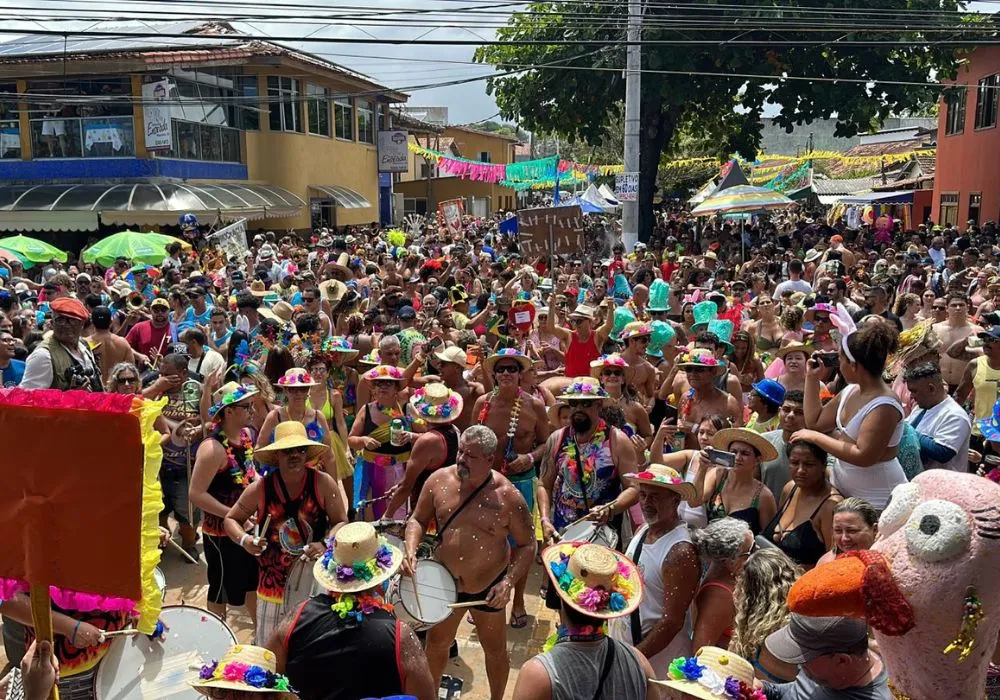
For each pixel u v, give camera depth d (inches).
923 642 100.2
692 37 1000.2
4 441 115.6
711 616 156.3
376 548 144.4
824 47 1038.4
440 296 490.0
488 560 197.8
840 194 1971.0
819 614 102.4
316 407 276.2
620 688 125.3
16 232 1048.2
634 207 754.2
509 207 2628.0
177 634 159.5
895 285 618.2
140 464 113.7
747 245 1118.4
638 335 315.3
